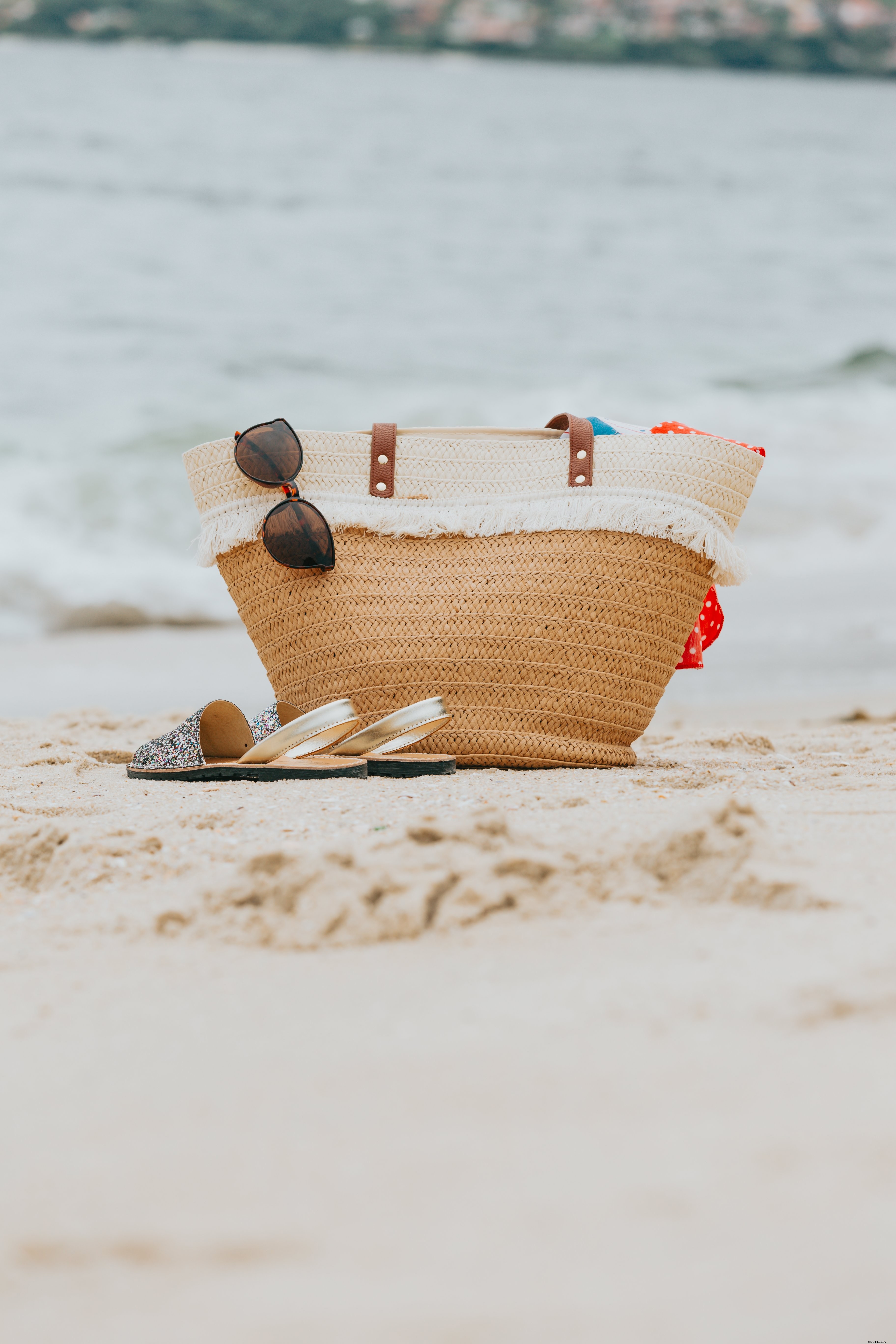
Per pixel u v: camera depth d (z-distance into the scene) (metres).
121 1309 1.14
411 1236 1.24
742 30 148.88
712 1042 1.62
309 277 19.41
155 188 25.78
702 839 2.25
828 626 7.24
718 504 3.44
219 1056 1.66
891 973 1.80
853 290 20.62
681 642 3.55
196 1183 1.35
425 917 2.09
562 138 42.97
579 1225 1.24
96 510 9.38
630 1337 1.08
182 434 11.30
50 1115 1.51
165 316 16.44
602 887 2.21
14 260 18.86
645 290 20.09
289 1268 1.19
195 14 124.06
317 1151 1.40
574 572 3.43
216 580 8.46
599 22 148.00
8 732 4.58
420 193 28.09
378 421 12.44
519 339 16.47
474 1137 1.41
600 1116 1.45
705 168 35.47
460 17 143.38
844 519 9.49
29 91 47.62
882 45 150.25
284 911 2.13
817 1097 1.47
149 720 4.94
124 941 2.11
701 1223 1.24
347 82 77.62
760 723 5.31
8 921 2.23
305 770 3.27
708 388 13.89
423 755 3.47
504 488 3.49
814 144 45.19
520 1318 1.11
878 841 2.51
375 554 3.48
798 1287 1.14
